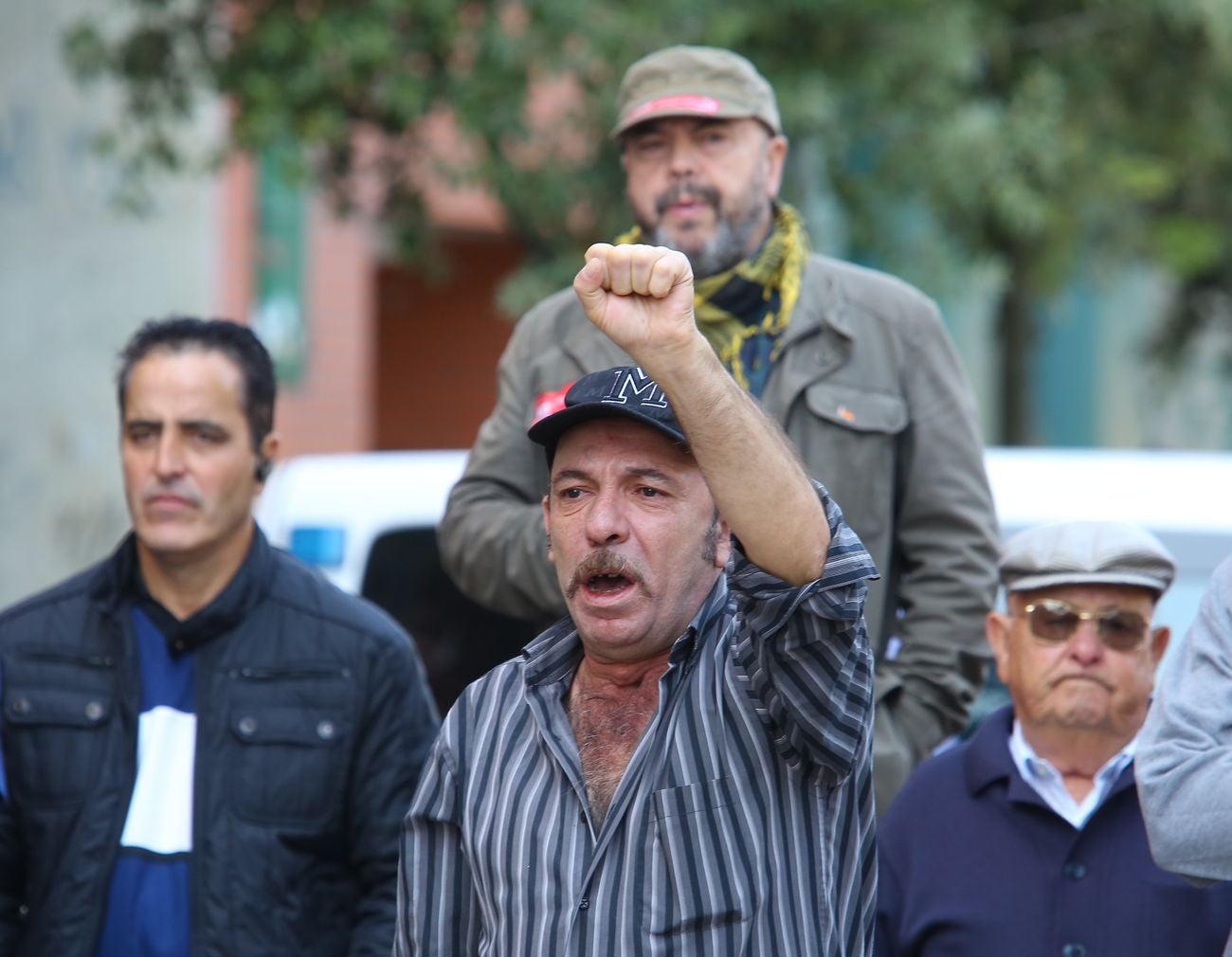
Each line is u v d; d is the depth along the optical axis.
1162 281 38.34
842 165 25.34
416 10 20.86
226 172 25.48
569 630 8.09
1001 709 10.66
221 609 10.21
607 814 7.55
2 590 26.11
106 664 10.22
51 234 26.66
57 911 9.89
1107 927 9.87
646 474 7.68
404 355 39.69
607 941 7.37
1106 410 48.38
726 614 7.97
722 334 11.08
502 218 24.42
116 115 27.20
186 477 10.20
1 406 26.11
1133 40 28.08
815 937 7.44
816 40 24.08
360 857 10.26
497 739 7.96
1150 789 8.27
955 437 10.96
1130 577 10.19
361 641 10.36
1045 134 25.84
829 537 7.22
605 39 21.31
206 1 21.64
